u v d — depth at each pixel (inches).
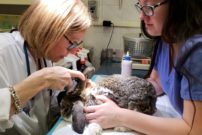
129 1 82.7
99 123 35.5
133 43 72.6
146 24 37.0
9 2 72.3
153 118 35.2
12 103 33.6
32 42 42.1
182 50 31.0
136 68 70.0
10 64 41.9
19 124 41.6
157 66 48.9
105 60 84.0
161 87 47.4
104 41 88.1
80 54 66.5
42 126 45.0
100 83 41.9
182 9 31.4
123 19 85.0
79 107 36.1
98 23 86.2
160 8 32.7
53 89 42.6
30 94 34.9
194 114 31.1
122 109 36.4
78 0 43.0
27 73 43.5
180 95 34.9
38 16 40.3
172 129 33.1
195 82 30.0
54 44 40.8
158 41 45.9
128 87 39.2
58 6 39.7
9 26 79.5
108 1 83.8
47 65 47.4
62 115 39.1
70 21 39.4
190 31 31.0
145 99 38.6
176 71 33.8
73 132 35.2
